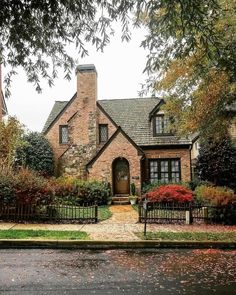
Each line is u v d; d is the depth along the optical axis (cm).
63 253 945
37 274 721
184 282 670
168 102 1452
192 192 1764
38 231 1159
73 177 2280
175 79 1362
